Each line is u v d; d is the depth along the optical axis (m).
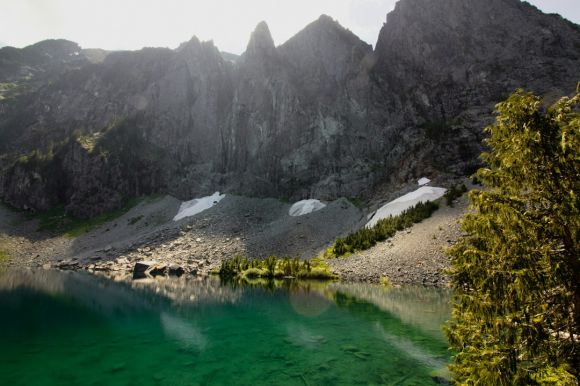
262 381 19.17
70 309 36.16
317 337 27.48
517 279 9.46
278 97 133.88
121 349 24.27
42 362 21.34
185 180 131.25
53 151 140.00
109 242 100.88
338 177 113.44
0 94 187.50
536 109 10.27
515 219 9.98
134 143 143.00
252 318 33.66
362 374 20.19
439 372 20.17
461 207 72.38
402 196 91.31
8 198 127.25
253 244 87.75
